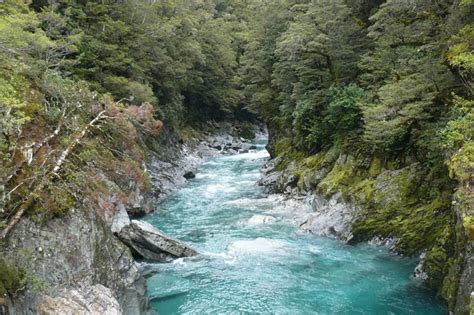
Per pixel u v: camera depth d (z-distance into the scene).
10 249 8.95
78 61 22.11
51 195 10.34
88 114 15.17
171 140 38.91
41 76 14.84
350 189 19.64
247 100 58.50
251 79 39.00
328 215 19.58
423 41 17.02
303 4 30.30
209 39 52.38
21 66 12.55
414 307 12.28
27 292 8.61
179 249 16.38
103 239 11.59
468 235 9.07
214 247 17.86
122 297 11.46
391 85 15.83
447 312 11.88
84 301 9.41
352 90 22.23
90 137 14.37
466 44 12.96
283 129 34.91
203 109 56.81
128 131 16.61
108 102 15.95
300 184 24.73
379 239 17.05
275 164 31.58
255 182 31.36
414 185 17.22
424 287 13.33
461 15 14.14
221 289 13.85
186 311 12.44
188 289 13.89
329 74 26.03
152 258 16.08
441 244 13.08
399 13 17.50
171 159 35.19
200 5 67.06
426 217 15.80
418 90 14.91
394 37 18.19
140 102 28.11
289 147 31.91
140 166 20.38
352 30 24.86
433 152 15.99
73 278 9.79
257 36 38.03
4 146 10.09
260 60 36.50
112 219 14.66
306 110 26.27
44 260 9.41
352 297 13.06
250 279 14.59
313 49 25.08
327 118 23.80
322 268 15.36
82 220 10.85
